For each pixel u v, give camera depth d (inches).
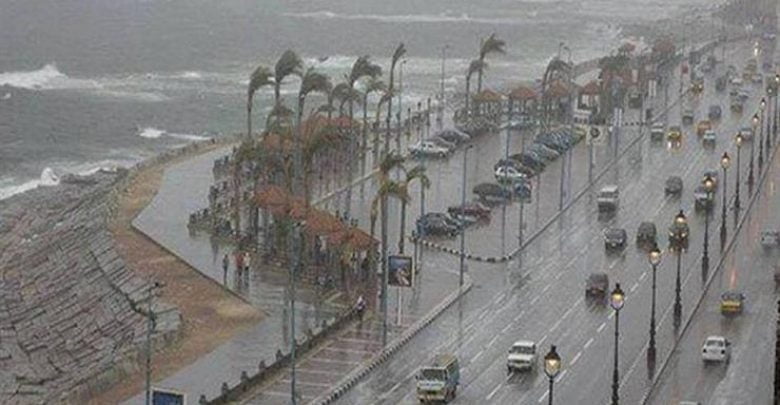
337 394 5782.5
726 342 6279.5
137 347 6476.4
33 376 6732.3
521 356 6136.8
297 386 5876.0
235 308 7081.7
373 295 7357.3
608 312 7101.4
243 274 7623.0
